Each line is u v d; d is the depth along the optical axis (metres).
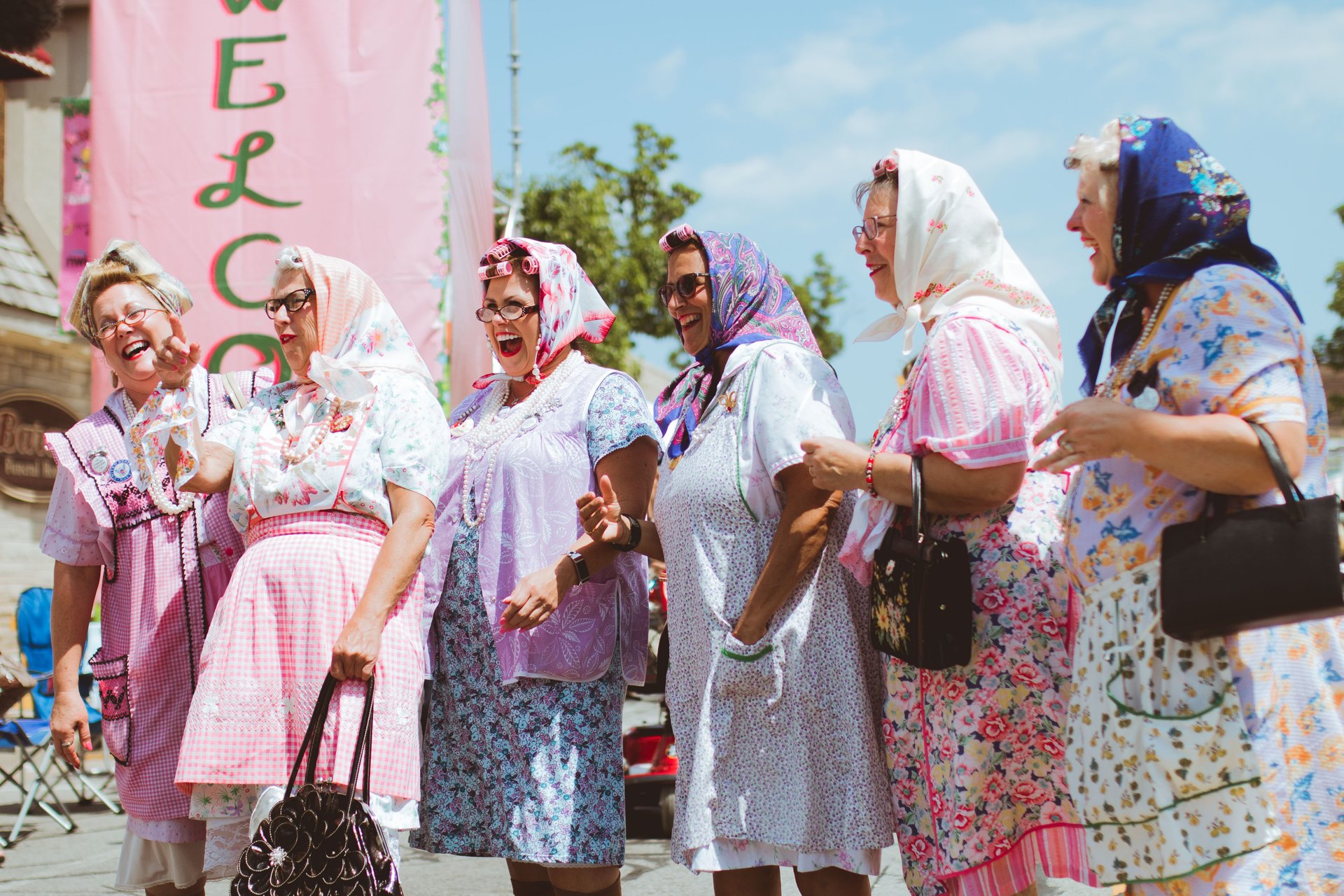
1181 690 2.25
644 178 20.42
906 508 2.86
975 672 2.73
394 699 3.00
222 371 6.27
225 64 6.42
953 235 2.95
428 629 3.49
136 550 3.56
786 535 3.00
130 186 6.41
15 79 9.37
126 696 3.50
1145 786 2.26
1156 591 2.30
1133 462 2.38
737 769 3.03
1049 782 2.69
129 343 3.62
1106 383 2.49
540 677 3.31
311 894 2.76
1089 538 2.42
